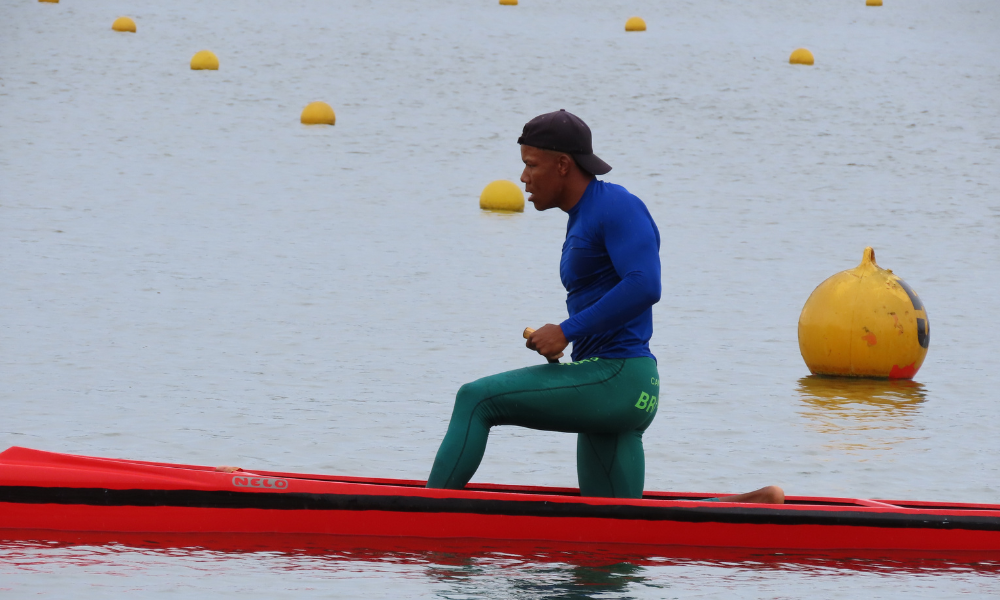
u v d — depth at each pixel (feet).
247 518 68.39
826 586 62.54
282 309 151.64
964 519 70.13
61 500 67.46
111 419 98.43
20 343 126.52
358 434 96.99
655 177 294.46
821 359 129.49
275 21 619.67
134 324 139.03
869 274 132.16
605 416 69.67
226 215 226.79
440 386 115.85
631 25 652.89
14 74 428.56
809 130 386.52
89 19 584.40
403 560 64.44
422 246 205.87
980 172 319.68
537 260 197.57
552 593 59.52
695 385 122.42
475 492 68.80
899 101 458.50
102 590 57.98
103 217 217.36
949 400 118.93
